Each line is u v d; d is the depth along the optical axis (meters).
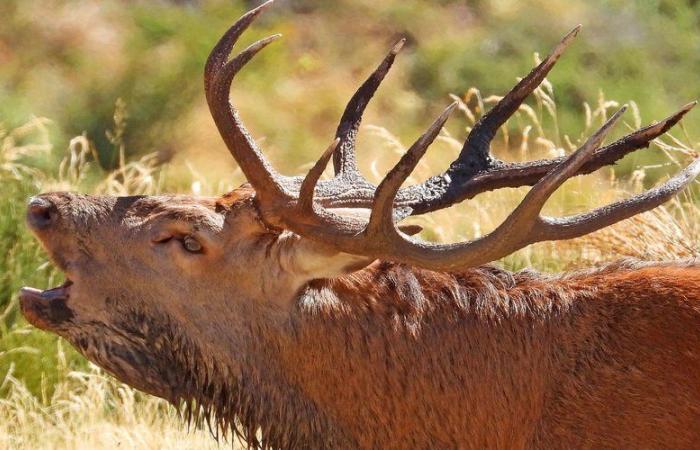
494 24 47.78
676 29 48.06
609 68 45.50
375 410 16.03
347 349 15.97
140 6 49.72
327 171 26.69
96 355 16.61
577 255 24.14
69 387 22.97
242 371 16.16
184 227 16.08
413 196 16.67
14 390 22.61
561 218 14.89
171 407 22.17
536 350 15.91
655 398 15.38
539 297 16.16
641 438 15.38
